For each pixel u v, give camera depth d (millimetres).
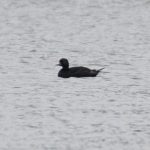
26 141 29609
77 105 36062
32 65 48125
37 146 28922
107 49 56312
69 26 71625
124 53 54031
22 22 74562
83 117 33625
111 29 69438
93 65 48781
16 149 28516
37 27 70812
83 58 51844
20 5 88562
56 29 69375
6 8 86000
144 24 73375
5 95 38375
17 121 32812
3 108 35406
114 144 29297
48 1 92312
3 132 30938
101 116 33875
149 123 32656
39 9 85188
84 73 43312
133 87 40812
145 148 28781
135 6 87875
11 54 53062
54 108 35438
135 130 31422
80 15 80000
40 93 38812
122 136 30453
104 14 81000
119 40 61781
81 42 60531
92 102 36750
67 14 80938
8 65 48000
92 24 73000
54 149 28547
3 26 71562
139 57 52000
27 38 62719
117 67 47688
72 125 32188
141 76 44188
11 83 41594
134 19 77250
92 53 54219
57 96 38062
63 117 33594
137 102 36969
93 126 32031
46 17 78625
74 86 40688
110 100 37312
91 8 86062
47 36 64188
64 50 55688
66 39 62406
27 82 41844
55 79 42719
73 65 49000
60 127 31812
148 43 59844
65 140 29781
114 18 77812
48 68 46938
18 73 44938
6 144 29203
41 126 31984
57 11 83375
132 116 33969
